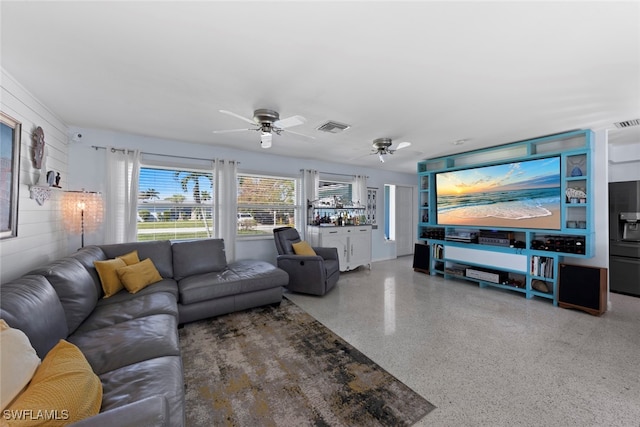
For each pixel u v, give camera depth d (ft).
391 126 10.03
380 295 12.10
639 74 6.17
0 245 6.04
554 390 5.69
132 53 5.50
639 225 11.96
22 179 6.97
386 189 22.11
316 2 4.08
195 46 5.25
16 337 3.23
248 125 10.12
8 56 5.59
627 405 5.24
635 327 8.74
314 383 5.93
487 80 6.54
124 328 5.71
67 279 5.93
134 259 9.18
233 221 13.66
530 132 10.77
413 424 4.79
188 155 12.76
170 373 4.27
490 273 12.94
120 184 11.16
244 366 6.56
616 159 13.43
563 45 5.11
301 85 6.87
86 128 10.61
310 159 16.69
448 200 14.96
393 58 5.64
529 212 11.74
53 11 4.26
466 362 6.74
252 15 4.37
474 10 4.23
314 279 11.78
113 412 2.78
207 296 9.05
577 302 10.07
